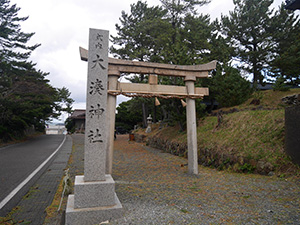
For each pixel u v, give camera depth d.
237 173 7.51
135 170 8.98
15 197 5.42
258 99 14.17
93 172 4.31
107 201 4.12
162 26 20.86
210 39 20.47
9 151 14.81
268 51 19.50
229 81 15.17
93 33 4.79
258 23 19.33
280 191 5.12
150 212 4.15
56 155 12.91
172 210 4.24
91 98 4.57
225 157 8.59
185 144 12.37
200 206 4.47
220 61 18.91
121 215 4.05
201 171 8.57
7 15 21.69
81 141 23.16
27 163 10.16
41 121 39.06
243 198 4.89
